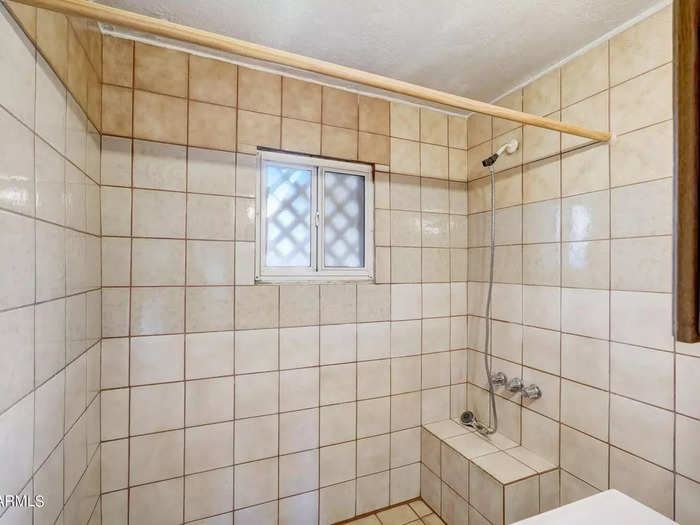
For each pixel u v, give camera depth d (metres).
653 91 1.17
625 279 1.25
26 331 0.74
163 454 1.37
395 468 1.82
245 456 1.50
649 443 1.17
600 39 1.34
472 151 1.98
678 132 0.35
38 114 0.79
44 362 0.82
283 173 1.66
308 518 1.62
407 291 1.86
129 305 1.32
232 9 1.21
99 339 1.27
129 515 1.32
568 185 1.45
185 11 1.22
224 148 1.47
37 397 0.79
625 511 0.85
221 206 1.46
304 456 1.61
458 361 1.99
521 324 1.67
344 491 1.70
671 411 1.12
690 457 1.07
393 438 1.82
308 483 1.62
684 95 0.34
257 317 1.52
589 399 1.36
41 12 0.81
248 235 1.51
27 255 0.75
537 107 1.60
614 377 1.28
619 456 1.26
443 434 1.78
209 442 1.44
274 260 1.64
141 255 1.34
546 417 1.53
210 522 1.44
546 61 1.51
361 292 1.74
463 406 1.99
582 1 1.15
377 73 1.61
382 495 1.79
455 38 1.36
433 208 1.93
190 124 1.41
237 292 1.49
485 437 1.75
